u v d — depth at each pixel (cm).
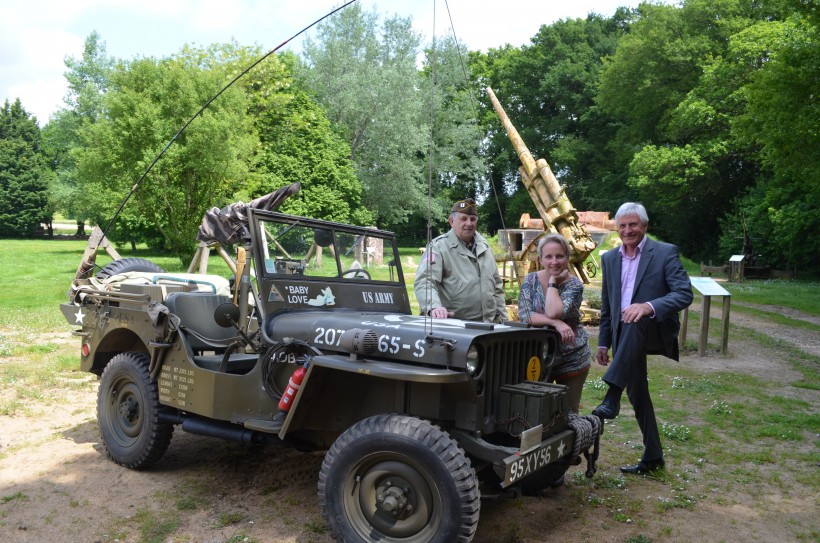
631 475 461
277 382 380
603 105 3938
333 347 359
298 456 489
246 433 392
